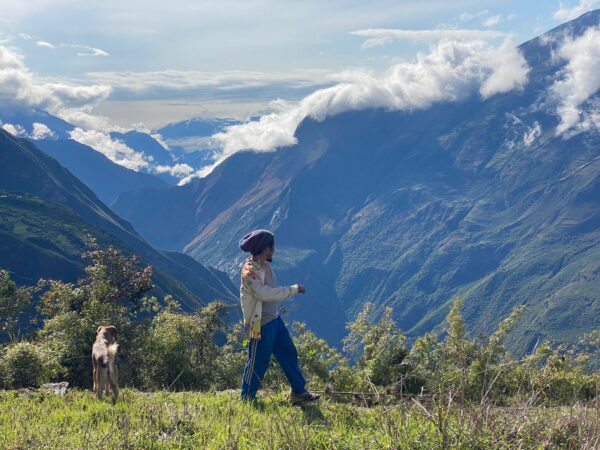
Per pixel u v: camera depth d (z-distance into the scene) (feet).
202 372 81.61
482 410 18.70
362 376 42.50
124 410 25.29
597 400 20.53
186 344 82.53
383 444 18.08
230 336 94.32
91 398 30.17
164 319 86.02
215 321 92.17
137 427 21.34
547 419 19.70
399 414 20.76
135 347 74.43
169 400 28.45
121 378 67.82
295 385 27.91
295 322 53.88
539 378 31.09
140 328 76.95
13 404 27.48
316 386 45.06
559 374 34.14
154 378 72.59
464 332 36.73
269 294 26.84
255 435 20.43
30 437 20.40
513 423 18.80
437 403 19.97
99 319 75.25
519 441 17.85
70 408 27.12
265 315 27.58
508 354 33.27
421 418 20.12
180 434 20.59
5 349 46.88
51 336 60.85
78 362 52.49
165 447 19.54
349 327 51.34
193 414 23.36
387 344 43.09
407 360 40.91
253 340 27.43
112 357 30.42
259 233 27.48
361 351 48.75
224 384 80.59
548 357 37.93
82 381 51.90
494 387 24.54
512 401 21.90
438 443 17.61
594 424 18.90
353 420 23.15
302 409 26.30
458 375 22.54
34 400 29.22
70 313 61.67
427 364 37.88
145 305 98.58
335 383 43.96
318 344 52.34
